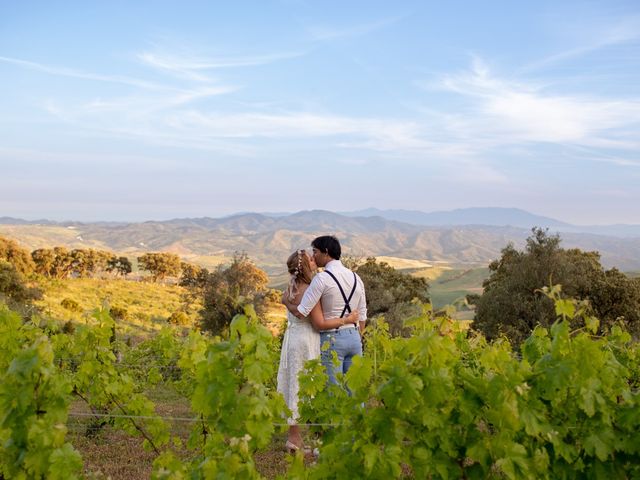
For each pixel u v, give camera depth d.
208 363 3.80
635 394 4.09
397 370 3.43
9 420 3.61
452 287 195.00
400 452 3.44
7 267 59.75
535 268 33.84
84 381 6.67
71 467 3.51
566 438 3.85
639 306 33.72
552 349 3.79
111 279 120.19
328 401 5.47
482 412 3.58
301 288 6.39
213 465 3.39
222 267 45.00
